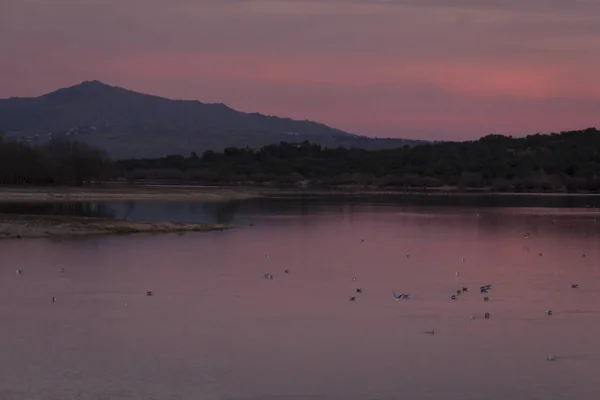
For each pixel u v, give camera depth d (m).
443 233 118.56
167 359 42.78
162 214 152.75
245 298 59.69
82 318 52.22
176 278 68.56
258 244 97.81
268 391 38.00
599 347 45.72
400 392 38.03
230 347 45.31
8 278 67.38
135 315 53.25
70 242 94.00
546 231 122.88
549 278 71.06
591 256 88.88
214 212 162.00
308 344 46.12
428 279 70.19
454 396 37.53
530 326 50.88
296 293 62.09
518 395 37.72
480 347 45.72
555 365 42.28
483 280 69.69
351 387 38.66
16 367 41.03
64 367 41.12
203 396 37.25
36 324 50.34
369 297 60.56
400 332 49.12
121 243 94.25
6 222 106.38
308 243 100.62
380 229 124.75
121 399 36.59
